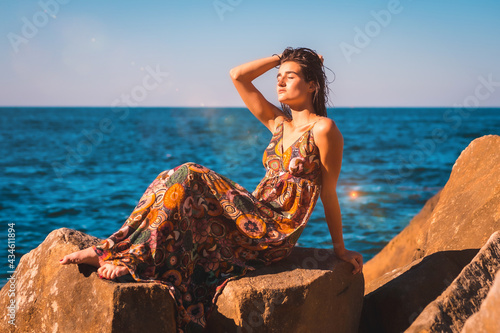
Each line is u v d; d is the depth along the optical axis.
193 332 2.44
